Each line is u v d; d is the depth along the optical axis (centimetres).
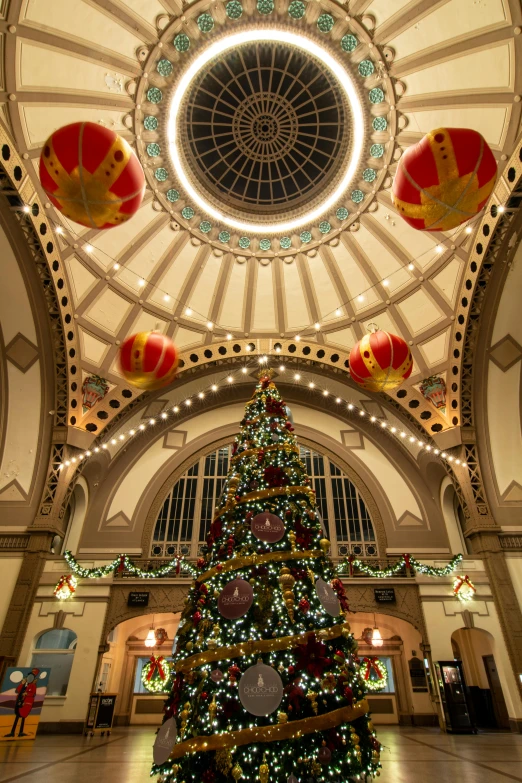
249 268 1433
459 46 925
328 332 1460
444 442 1282
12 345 1152
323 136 1296
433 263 1234
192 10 995
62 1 845
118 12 930
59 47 889
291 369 1508
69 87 948
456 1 880
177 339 1434
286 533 451
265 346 1476
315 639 372
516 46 858
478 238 1067
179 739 357
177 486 1421
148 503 1370
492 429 1248
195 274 1397
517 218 969
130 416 1404
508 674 1013
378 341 651
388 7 959
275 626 393
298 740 347
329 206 1312
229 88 1223
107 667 1203
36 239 991
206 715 356
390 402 1402
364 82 1096
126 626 1296
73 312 1197
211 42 1063
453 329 1247
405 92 1066
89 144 412
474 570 1140
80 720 953
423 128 1094
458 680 983
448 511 1349
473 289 1136
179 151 1218
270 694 345
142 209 1235
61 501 1180
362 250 1351
